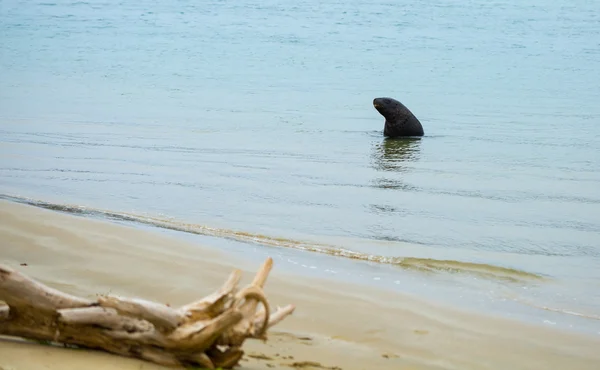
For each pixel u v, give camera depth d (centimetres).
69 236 2133
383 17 12056
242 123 4706
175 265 1944
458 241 2447
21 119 4500
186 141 4025
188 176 3206
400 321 1662
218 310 1196
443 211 2830
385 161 3728
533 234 2567
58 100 5353
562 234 2573
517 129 4753
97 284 1769
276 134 4378
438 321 1688
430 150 4062
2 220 2253
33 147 3681
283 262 2109
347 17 12044
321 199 2927
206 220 2544
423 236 2488
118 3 13712
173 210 2652
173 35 9944
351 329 1590
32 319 1213
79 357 1173
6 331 1227
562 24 11469
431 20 11794
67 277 1808
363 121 4956
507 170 3597
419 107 5619
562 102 5891
